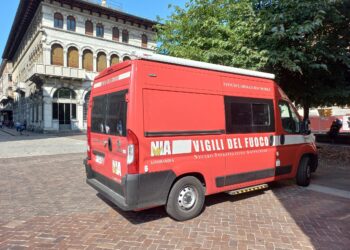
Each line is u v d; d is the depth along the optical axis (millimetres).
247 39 8781
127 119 4188
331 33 9211
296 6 7859
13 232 4316
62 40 29922
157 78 4426
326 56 8422
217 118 5156
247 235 4191
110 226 4535
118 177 4598
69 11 30359
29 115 36969
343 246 3875
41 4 28531
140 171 4199
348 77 9844
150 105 4320
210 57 9109
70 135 26625
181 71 4723
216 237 4121
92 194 6391
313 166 7340
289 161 6562
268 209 5324
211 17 10250
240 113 5551
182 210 4715
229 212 5160
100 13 32531
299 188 6848
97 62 33000
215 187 5172
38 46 30891
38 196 6227
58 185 7211
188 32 11594
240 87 5594
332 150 13383
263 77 6086
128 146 4156
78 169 9344
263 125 5973
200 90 4934
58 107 30031
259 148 5867
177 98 4629
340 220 4773
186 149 4715
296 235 4203
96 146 5484
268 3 8609
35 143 18172
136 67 4242
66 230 4387
